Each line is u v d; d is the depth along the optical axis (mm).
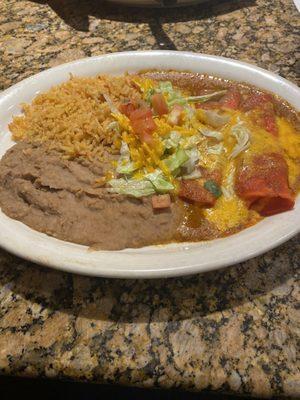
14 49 445
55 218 264
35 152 296
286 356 213
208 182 296
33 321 230
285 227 248
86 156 298
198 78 380
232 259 230
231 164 314
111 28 471
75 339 222
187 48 442
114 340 222
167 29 467
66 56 435
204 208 289
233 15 485
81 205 271
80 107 327
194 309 235
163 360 213
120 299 240
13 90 350
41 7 507
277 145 315
